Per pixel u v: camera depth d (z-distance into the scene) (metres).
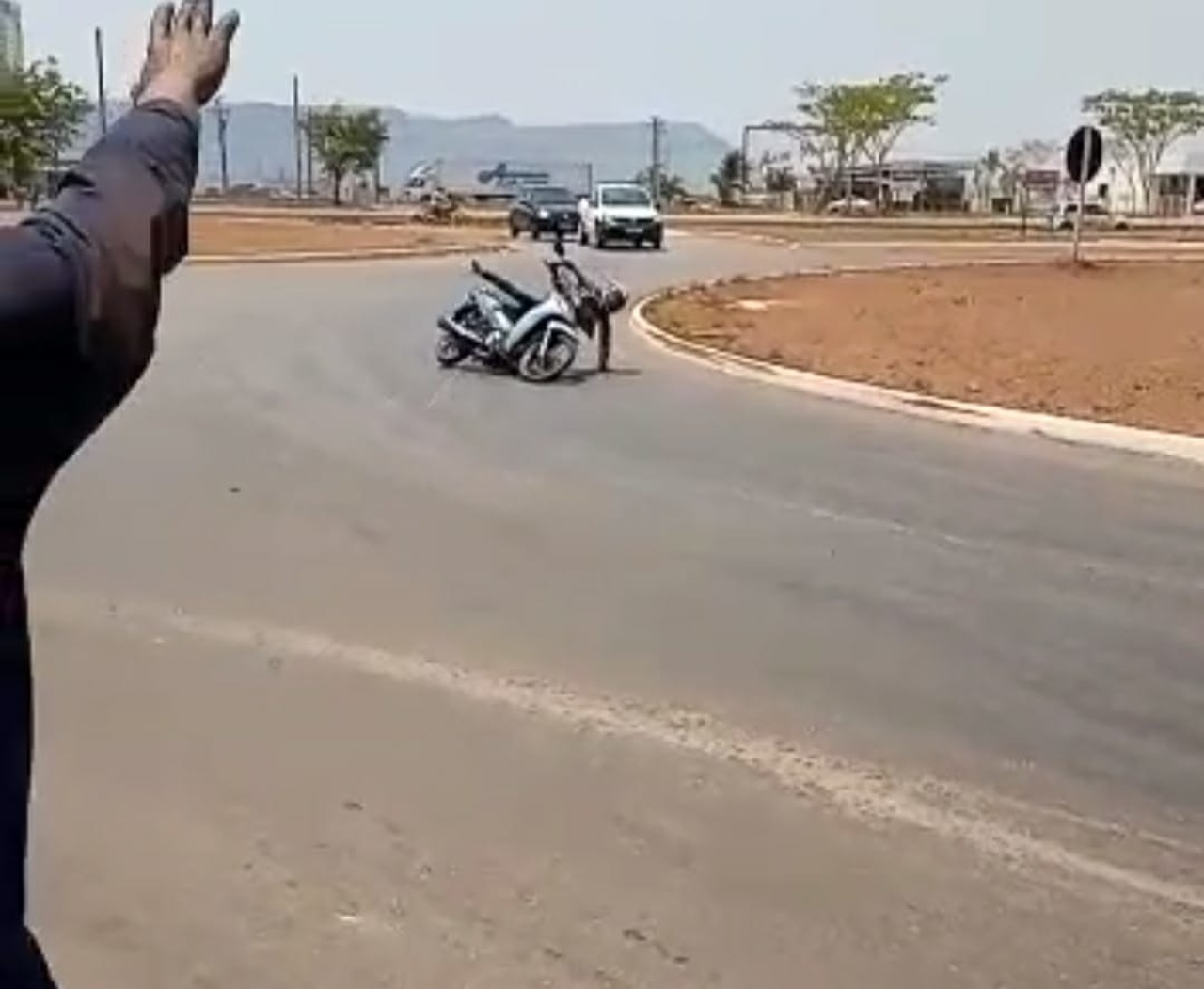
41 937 4.52
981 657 7.45
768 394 16.89
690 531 9.99
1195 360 19.31
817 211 81.19
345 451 12.59
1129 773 6.02
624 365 19.27
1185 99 88.75
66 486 10.93
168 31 1.86
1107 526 10.52
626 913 4.76
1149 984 4.44
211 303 25.78
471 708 6.51
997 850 5.28
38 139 16.98
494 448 12.94
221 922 4.64
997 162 91.69
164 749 5.96
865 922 4.74
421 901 4.81
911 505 11.05
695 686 6.86
